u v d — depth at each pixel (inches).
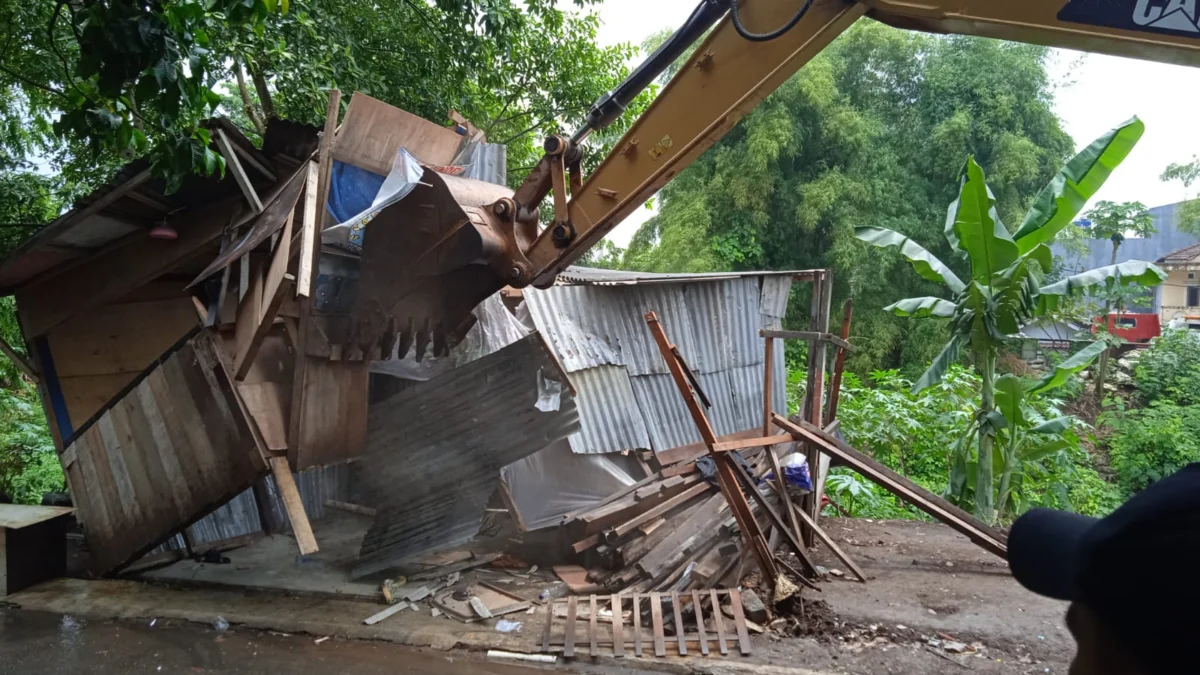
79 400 265.1
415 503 224.7
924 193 641.0
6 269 250.7
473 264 160.9
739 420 317.4
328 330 224.8
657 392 286.0
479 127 464.1
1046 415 393.4
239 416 204.1
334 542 267.6
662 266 676.7
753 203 639.8
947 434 398.0
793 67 116.6
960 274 641.6
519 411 212.5
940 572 243.4
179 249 252.2
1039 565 29.2
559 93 454.3
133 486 228.5
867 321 621.0
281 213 200.8
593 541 231.9
